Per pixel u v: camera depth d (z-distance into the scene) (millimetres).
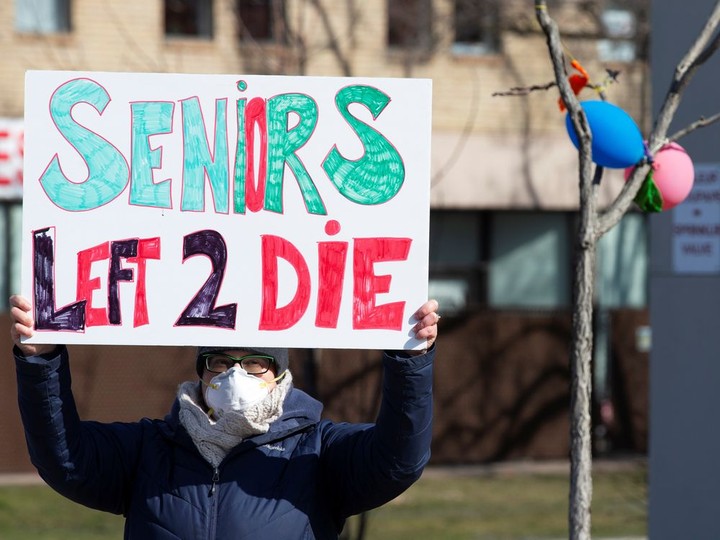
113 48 53594
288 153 12773
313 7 52000
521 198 58750
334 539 13086
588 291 15875
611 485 47844
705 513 25281
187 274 12672
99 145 12742
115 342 12578
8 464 50938
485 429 55500
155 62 53281
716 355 25172
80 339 12539
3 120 52406
